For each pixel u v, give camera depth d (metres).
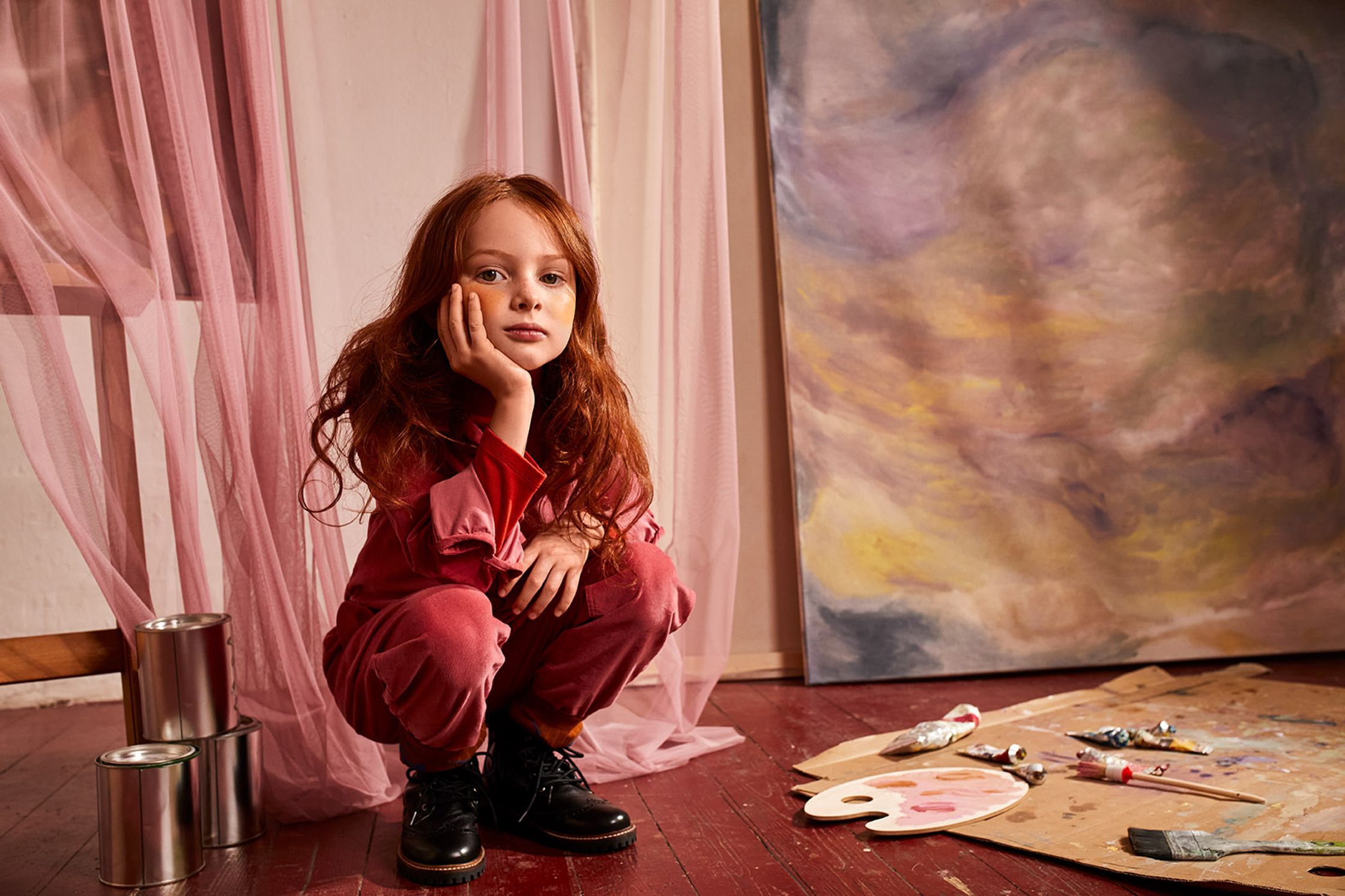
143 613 1.45
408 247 1.92
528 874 1.29
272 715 1.52
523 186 1.36
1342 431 2.37
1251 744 1.67
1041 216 2.31
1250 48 2.38
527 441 1.42
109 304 1.48
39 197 1.40
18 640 1.43
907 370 2.27
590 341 1.42
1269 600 2.31
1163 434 2.33
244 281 1.52
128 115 1.43
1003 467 2.29
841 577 2.23
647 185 2.03
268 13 1.61
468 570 1.25
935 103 2.28
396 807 1.58
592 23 2.03
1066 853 1.26
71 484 1.40
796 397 2.24
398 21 1.90
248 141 1.54
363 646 1.28
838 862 1.29
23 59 1.43
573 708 1.39
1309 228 2.37
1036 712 1.92
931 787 1.51
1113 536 2.30
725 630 1.85
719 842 1.37
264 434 1.52
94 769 1.80
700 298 1.85
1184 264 2.35
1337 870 1.16
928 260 2.28
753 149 2.27
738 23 2.27
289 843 1.44
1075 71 2.33
